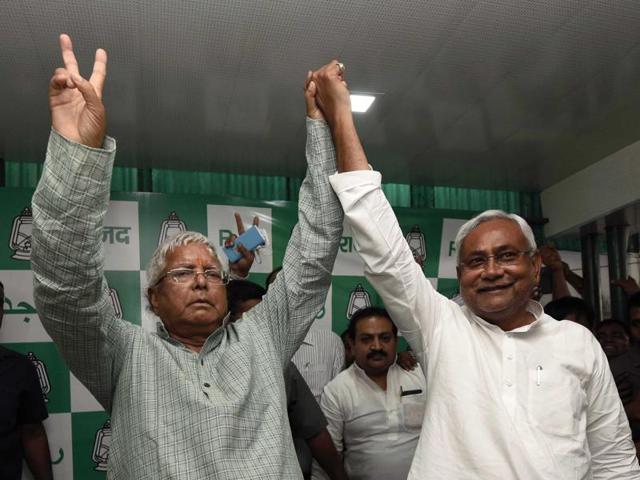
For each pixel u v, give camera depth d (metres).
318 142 1.61
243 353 1.45
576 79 3.03
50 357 3.56
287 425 1.43
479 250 1.56
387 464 2.46
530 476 1.39
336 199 1.58
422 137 3.72
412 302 1.56
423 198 4.76
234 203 4.03
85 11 2.33
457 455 1.44
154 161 4.05
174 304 1.48
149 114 3.28
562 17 2.49
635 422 3.02
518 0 2.38
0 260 3.59
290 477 1.34
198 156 3.97
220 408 1.32
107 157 1.29
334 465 2.23
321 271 1.59
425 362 1.60
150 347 1.44
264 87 2.99
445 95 3.16
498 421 1.44
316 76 1.60
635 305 3.30
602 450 1.60
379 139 3.75
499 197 4.97
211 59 2.71
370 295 4.16
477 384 1.48
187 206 3.95
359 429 2.53
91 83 1.34
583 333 1.63
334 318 4.09
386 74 2.92
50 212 1.25
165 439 1.30
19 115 3.23
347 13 2.41
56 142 1.27
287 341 1.59
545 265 4.45
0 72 2.77
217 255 1.59
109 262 3.77
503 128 3.62
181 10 2.35
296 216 4.12
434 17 2.46
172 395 1.35
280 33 2.53
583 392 1.55
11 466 2.81
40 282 1.29
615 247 4.56
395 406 2.54
